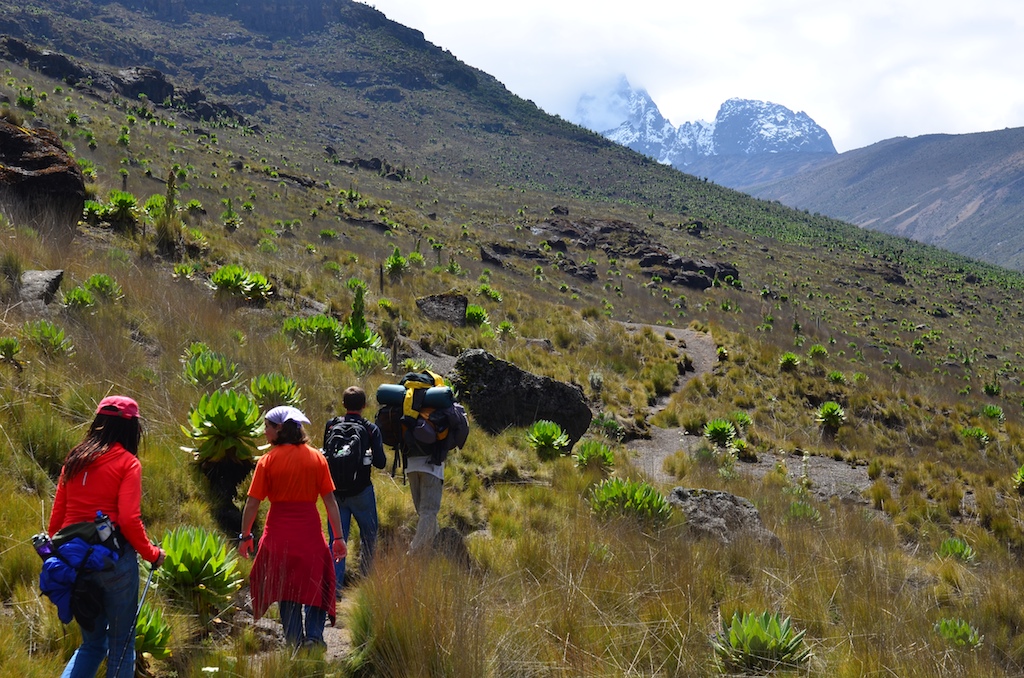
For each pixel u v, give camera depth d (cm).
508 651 451
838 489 1573
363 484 568
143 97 10475
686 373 2403
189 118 10738
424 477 634
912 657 518
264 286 1541
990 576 938
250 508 441
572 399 1345
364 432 578
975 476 1711
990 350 7881
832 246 15338
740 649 498
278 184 6294
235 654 432
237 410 659
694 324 3016
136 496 344
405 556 526
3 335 820
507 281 4750
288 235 3578
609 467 1195
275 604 527
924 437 2159
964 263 18712
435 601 456
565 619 507
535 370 1916
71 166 1515
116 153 4394
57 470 600
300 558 434
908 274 13538
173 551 475
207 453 660
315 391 994
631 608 546
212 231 2311
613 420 1695
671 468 1463
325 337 1361
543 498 905
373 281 2384
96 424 354
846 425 2122
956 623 652
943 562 979
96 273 1159
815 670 491
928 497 1580
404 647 431
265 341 1190
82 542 325
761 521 947
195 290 1404
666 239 11562
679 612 550
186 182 4381
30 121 4350
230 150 7906
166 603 461
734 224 16162
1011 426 2316
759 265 11006
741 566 730
